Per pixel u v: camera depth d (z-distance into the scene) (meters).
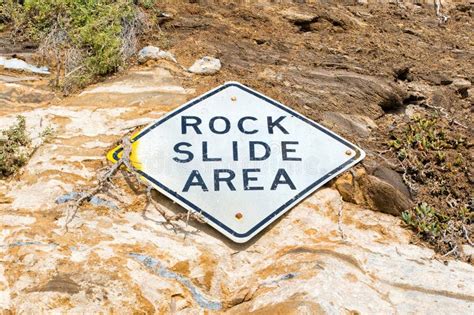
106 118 5.47
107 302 4.03
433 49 7.06
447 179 5.38
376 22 7.40
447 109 6.25
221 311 4.23
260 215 4.79
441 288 4.47
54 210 4.64
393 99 6.08
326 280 4.27
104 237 4.46
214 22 6.73
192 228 4.69
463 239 4.98
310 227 4.83
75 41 6.11
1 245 4.34
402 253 4.76
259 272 4.46
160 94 5.73
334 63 6.39
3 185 4.89
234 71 6.11
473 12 7.93
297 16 7.01
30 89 5.74
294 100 5.86
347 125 5.76
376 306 4.23
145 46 6.27
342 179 5.16
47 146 5.15
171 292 4.21
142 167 4.94
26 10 6.37
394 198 5.11
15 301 4.00
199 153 5.06
